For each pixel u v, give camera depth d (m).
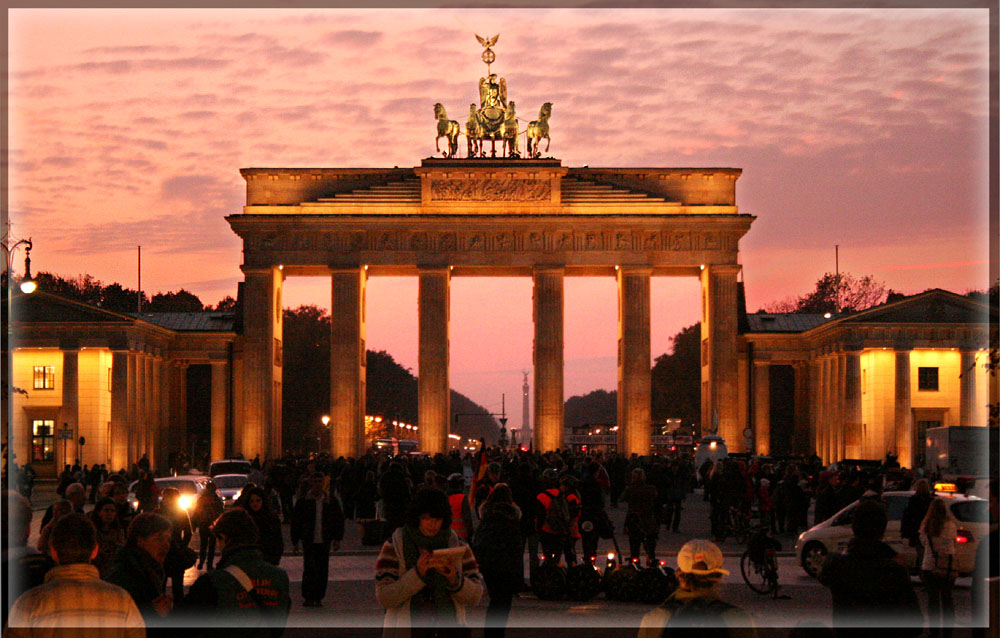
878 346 142.25
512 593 31.52
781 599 44.34
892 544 50.78
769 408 176.50
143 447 146.00
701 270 154.50
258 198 152.00
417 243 150.62
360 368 150.88
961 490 58.91
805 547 52.19
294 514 41.72
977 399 140.00
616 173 151.62
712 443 129.12
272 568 20.66
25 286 83.00
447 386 150.38
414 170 150.25
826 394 151.50
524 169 150.00
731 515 67.88
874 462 107.00
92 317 139.38
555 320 149.50
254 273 150.12
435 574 21.05
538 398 149.12
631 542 51.47
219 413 156.12
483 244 150.62
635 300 149.75
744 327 162.12
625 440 149.12
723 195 151.75
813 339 156.50
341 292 150.12
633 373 149.12
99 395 140.75
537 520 42.47
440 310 149.62
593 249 150.50
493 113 153.00
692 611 18.30
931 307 141.88
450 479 40.25
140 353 142.88
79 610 19.02
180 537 41.78
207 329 158.88
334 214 149.50
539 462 92.00
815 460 114.25
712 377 149.50
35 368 140.62
